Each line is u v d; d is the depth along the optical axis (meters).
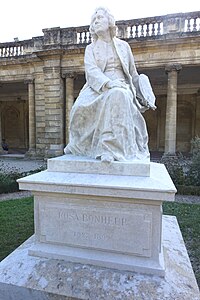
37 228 3.51
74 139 3.90
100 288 2.87
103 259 3.22
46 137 20.02
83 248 3.36
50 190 3.25
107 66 3.86
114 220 3.18
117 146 3.38
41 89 20.53
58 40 18.84
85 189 3.12
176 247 3.90
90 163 3.37
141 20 16.97
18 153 26.91
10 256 3.55
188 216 6.95
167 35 16.30
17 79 21.92
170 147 18.00
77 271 3.14
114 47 3.88
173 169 11.12
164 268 3.07
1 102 33.06
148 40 16.70
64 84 19.69
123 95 3.37
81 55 18.64
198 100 25.83
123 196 2.99
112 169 3.28
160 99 27.00
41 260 3.39
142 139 3.92
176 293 2.79
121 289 2.84
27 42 21.05
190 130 26.55
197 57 16.44
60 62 19.16
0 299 3.04
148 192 2.90
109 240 3.23
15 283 3.02
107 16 3.81
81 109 3.66
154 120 27.69
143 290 2.82
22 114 32.56
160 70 19.83
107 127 3.39
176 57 16.86
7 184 10.29
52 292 2.87
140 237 3.11
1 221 6.50
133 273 3.09
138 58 17.50
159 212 3.03
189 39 16.11
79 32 18.72
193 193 9.84
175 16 16.33
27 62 20.94
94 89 3.62
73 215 3.33
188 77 22.78
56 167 3.55
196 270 4.19
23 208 7.68
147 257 3.12
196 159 10.91
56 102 19.44
